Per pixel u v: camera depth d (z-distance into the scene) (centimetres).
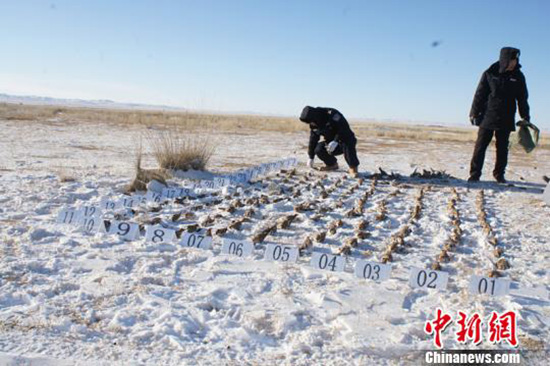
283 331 318
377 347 297
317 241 521
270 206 684
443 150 2016
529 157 1870
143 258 437
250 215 624
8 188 722
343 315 340
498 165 1009
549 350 304
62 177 798
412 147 2136
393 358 293
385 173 1047
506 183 1005
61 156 1183
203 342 299
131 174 900
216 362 277
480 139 993
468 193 876
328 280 406
